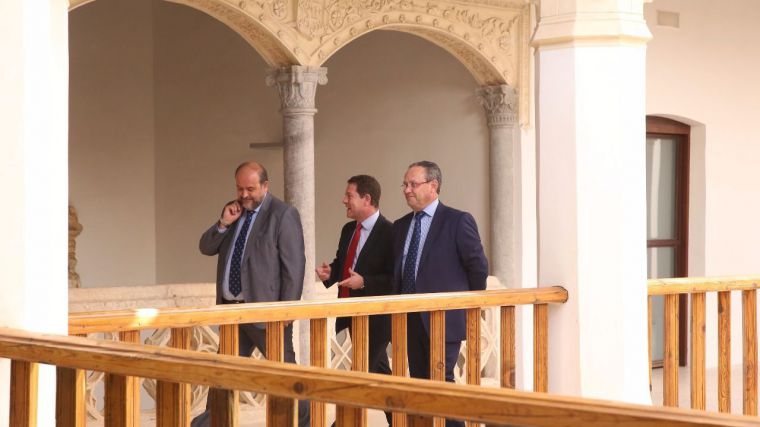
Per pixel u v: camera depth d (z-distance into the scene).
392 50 13.00
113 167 16.48
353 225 8.17
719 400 7.66
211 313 5.52
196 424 7.32
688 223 13.08
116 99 16.52
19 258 4.18
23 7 4.15
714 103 13.01
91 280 16.33
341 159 13.69
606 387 6.54
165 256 16.66
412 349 7.14
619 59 6.51
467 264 7.12
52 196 4.32
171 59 16.41
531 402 2.95
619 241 6.54
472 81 12.15
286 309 5.77
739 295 13.48
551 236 6.64
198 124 15.98
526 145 11.83
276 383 3.39
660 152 12.94
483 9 11.48
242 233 7.83
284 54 10.45
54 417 4.28
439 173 7.27
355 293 7.96
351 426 3.33
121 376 3.80
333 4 10.60
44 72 4.27
